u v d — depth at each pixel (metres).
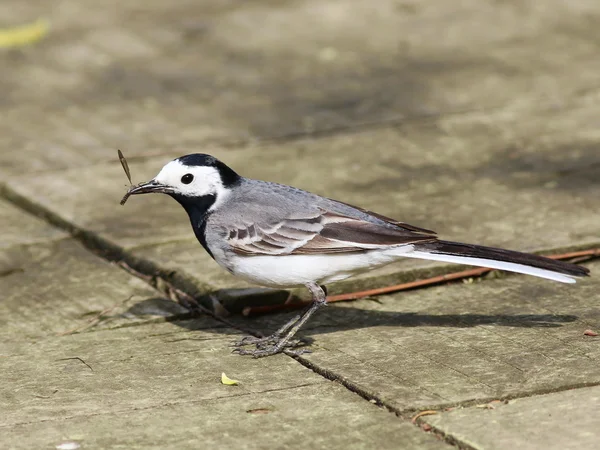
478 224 13.38
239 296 11.70
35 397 9.62
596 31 21.53
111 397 9.59
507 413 8.89
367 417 9.00
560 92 18.48
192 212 10.94
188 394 9.60
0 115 18.48
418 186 14.85
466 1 23.66
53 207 14.67
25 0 24.91
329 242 10.32
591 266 12.28
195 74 20.25
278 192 10.80
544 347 10.21
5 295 12.20
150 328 11.34
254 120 17.94
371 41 21.62
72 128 17.86
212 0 24.70
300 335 10.92
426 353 10.23
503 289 11.80
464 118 17.56
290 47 21.52
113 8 24.33
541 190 14.47
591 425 8.59
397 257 10.39
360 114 17.98
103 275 12.70
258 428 8.88
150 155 16.61
